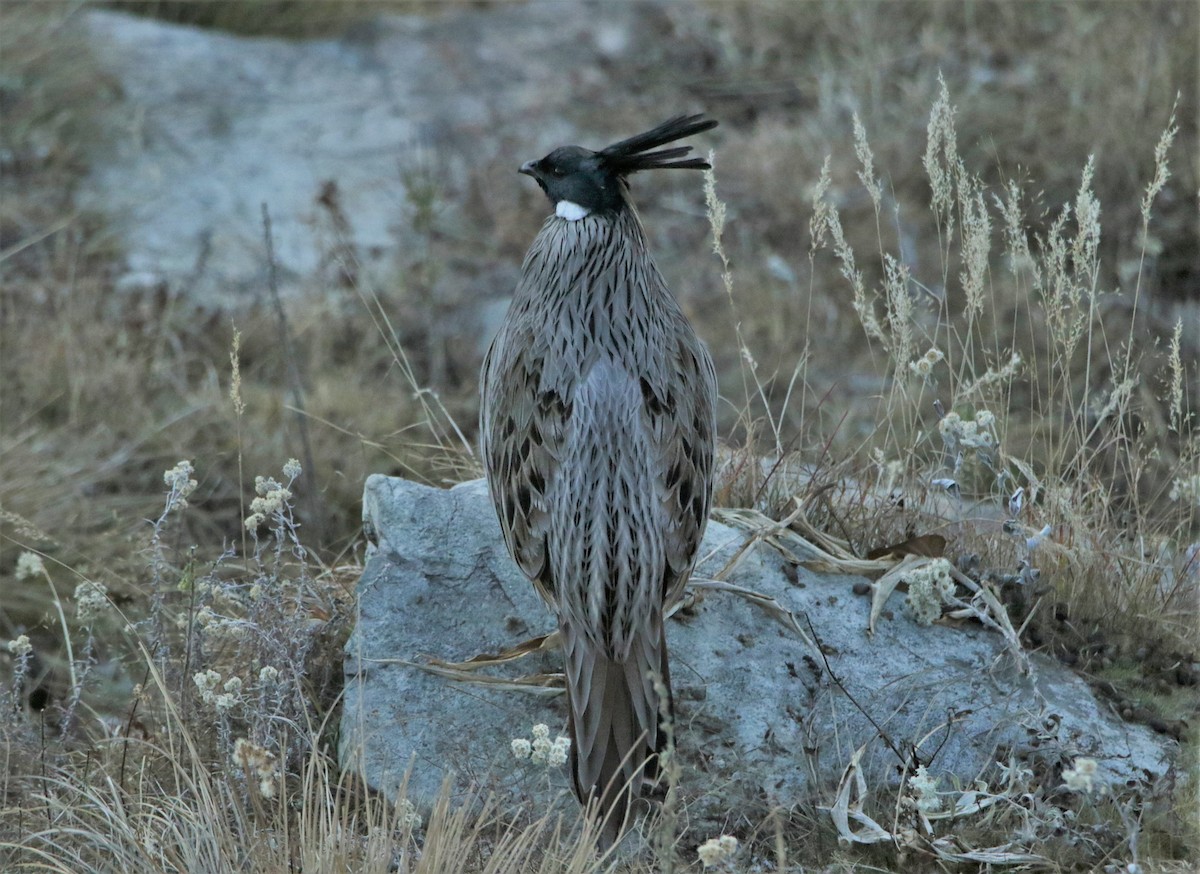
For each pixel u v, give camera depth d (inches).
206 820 289.4
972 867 297.0
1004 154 715.4
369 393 580.7
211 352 610.9
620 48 895.7
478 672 336.2
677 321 326.3
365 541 463.8
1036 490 385.7
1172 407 398.0
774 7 900.0
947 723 328.8
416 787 315.3
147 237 697.6
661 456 307.0
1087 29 770.2
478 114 829.8
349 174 769.6
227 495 517.7
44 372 563.8
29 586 461.1
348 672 334.6
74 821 311.0
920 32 852.0
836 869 299.0
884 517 380.8
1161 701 342.0
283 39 890.1
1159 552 383.2
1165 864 296.5
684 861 303.3
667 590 308.5
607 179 321.4
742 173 761.0
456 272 692.1
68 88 765.9
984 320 619.5
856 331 644.7
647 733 295.7
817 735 326.3
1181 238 647.8
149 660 315.3
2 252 655.8
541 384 312.3
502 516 321.4
